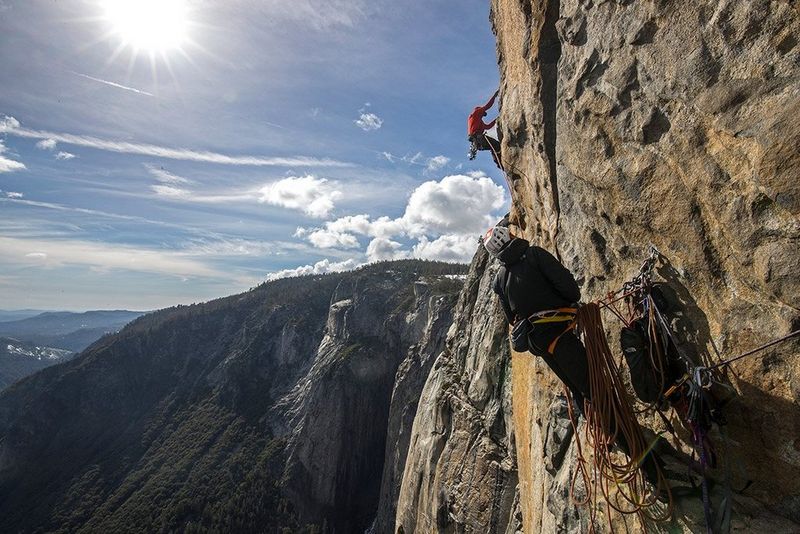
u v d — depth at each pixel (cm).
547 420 806
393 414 9331
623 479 458
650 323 467
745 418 404
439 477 1988
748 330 396
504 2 1001
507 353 1861
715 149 409
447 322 9400
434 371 2680
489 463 1720
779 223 359
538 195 888
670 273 474
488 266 2448
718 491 416
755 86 373
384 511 8475
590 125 571
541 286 470
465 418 1991
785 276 356
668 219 466
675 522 425
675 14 447
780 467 381
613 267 581
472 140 1210
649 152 485
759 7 370
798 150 338
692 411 404
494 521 1603
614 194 537
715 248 422
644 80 488
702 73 416
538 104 788
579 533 601
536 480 872
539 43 780
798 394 362
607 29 550
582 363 461
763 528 374
